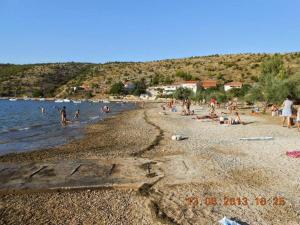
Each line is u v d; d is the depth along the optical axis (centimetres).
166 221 833
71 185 1124
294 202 957
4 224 841
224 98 8269
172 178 1191
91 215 889
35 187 1108
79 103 12719
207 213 887
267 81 4681
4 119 4897
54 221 855
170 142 2059
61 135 2841
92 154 1789
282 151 1639
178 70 19138
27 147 2220
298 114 2480
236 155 1575
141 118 4534
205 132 2508
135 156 1652
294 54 14800
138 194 1039
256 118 3684
